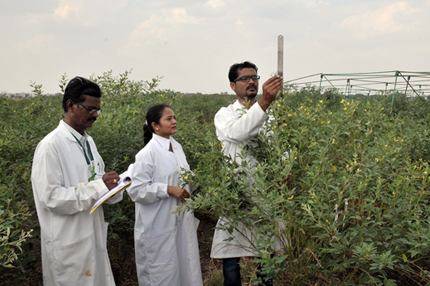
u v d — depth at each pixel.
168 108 2.59
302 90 12.18
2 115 5.06
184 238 2.55
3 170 2.75
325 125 2.50
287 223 1.90
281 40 2.38
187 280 2.56
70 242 1.93
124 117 4.11
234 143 2.45
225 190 1.96
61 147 1.93
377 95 8.82
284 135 2.25
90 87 1.92
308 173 1.85
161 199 2.46
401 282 2.44
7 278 2.53
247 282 2.70
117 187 1.93
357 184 1.88
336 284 1.93
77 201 1.88
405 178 1.95
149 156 2.50
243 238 2.38
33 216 2.89
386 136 2.70
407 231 1.86
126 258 3.32
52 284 2.00
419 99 9.91
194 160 3.86
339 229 2.01
